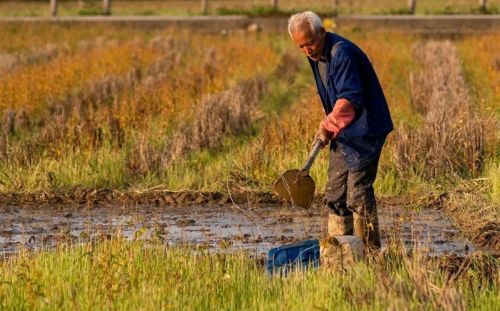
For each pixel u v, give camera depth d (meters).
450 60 59.03
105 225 27.80
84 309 18.11
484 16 89.94
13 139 38.53
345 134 20.77
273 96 51.16
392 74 58.47
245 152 34.31
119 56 64.25
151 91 46.19
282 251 20.84
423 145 32.62
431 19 88.94
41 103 46.69
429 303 17.02
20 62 64.56
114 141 35.97
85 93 48.25
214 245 25.16
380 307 17.11
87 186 32.41
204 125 36.75
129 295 18.58
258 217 28.56
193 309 18.12
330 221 21.84
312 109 38.16
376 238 21.31
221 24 91.81
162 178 32.69
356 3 103.12
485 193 30.03
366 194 21.05
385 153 33.25
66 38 85.25
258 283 19.70
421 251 20.09
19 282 19.27
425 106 43.81
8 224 28.11
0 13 101.31
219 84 48.91
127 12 100.00
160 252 21.45
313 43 20.44
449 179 31.44
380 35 83.50
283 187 20.62
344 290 18.22
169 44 76.50
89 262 20.12
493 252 24.34
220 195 31.17
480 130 32.81
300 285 19.27
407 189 31.16
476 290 19.11
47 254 22.08
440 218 28.20
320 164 32.03
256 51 67.69
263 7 95.69
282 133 35.06
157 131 37.88
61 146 34.25
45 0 122.56
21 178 32.19
